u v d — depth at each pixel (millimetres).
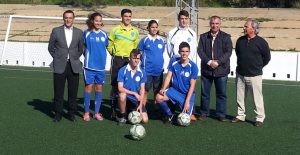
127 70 8188
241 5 26703
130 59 8109
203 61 8375
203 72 8500
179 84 8281
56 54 8156
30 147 6777
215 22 8234
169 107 8539
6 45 16281
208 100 8625
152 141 7145
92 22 8266
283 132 7805
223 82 8406
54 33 8078
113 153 6527
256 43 7977
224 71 8375
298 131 7883
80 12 24594
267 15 23172
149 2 27031
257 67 8086
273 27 20922
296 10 24781
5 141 7062
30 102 10047
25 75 13859
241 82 8312
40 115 8836
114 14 23844
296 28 20688
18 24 22594
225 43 8320
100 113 9156
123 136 7410
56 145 6887
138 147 6824
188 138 7348
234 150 6754
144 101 8461
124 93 8094
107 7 25859
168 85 8484
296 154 6609
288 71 14008
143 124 8227
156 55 8516
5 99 10305
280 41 19047
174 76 8312
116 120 8508
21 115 8812
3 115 8773
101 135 7457
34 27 22094
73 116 8383
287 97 11047
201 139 7301
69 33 8125
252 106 9930
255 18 22516
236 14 23531
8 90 11414
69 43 8117
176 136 7453
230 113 9281
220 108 8531
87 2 26547
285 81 13703
